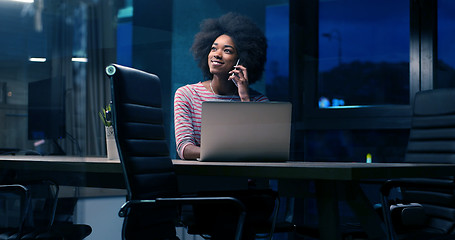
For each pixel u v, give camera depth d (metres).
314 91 4.41
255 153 1.90
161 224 1.65
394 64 4.07
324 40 4.42
